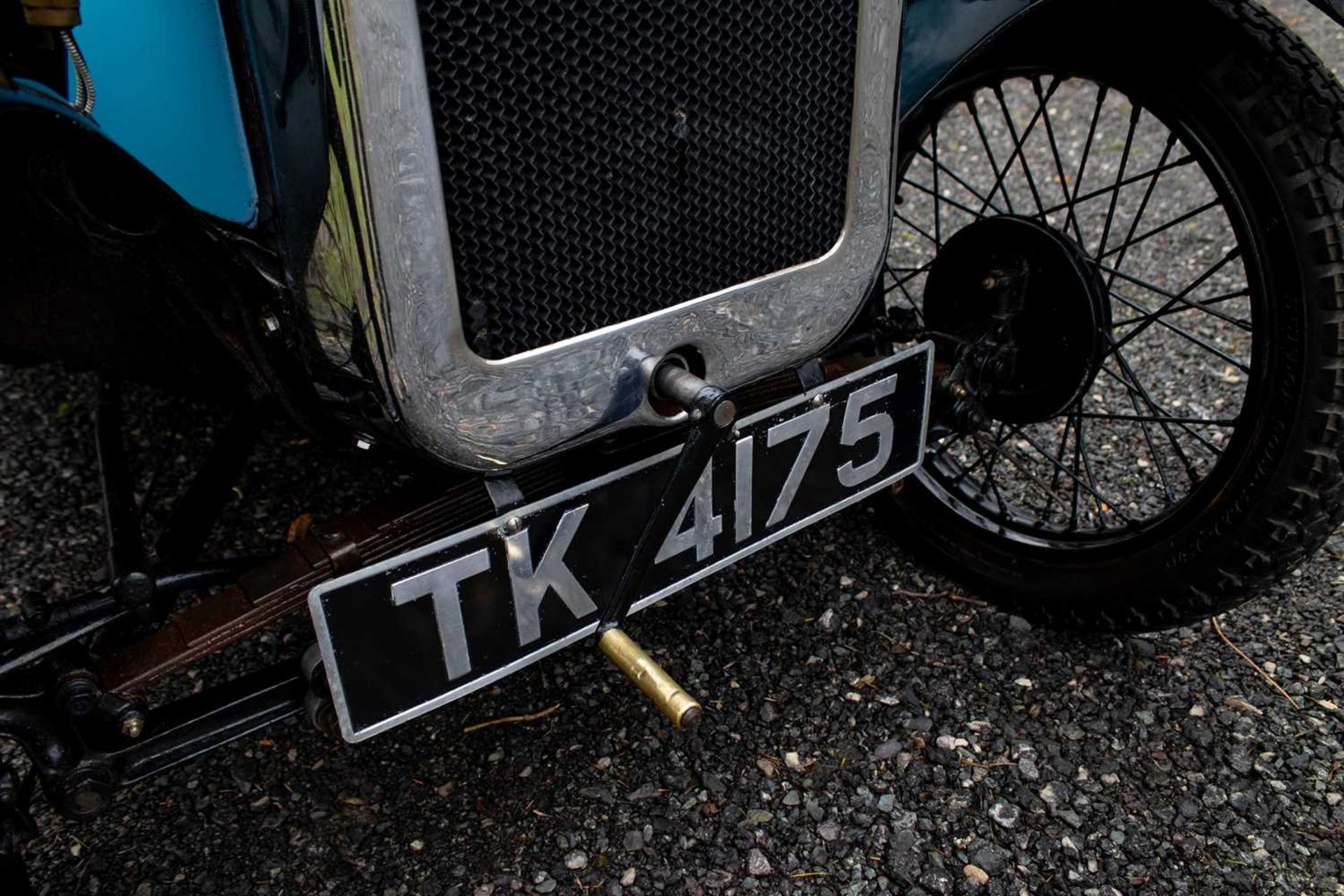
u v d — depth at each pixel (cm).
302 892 153
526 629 134
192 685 190
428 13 99
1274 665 185
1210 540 168
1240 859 153
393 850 159
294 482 240
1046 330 175
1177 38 158
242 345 141
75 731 127
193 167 112
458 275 111
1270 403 161
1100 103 176
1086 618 185
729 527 148
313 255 109
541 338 120
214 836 162
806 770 169
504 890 152
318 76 98
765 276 136
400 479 241
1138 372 268
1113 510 184
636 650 128
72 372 251
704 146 123
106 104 112
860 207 141
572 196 115
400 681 126
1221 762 168
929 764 169
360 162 100
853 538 218
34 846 161
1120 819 160
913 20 149
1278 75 151
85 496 239
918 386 161
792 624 197
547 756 173
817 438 152
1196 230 329
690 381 126
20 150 139
